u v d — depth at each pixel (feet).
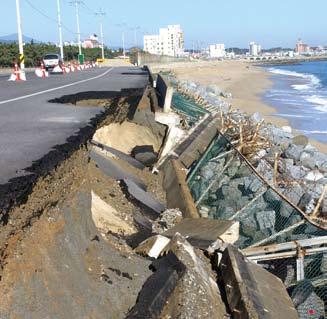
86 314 17.12
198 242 27.09
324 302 23.30
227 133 54.19
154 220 35.86
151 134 59.26
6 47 197.36
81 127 34.65
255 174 36.55
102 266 21.03
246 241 30.14
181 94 91.61
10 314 13.29
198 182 42.78
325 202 34.76
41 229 16.81
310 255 25.52
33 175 20.34
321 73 361.71
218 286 23.80
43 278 15.72
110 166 40.11
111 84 81.92
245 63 549.95
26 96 57.62
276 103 148.66
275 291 23.24
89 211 23.89
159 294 20.31
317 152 58.59
